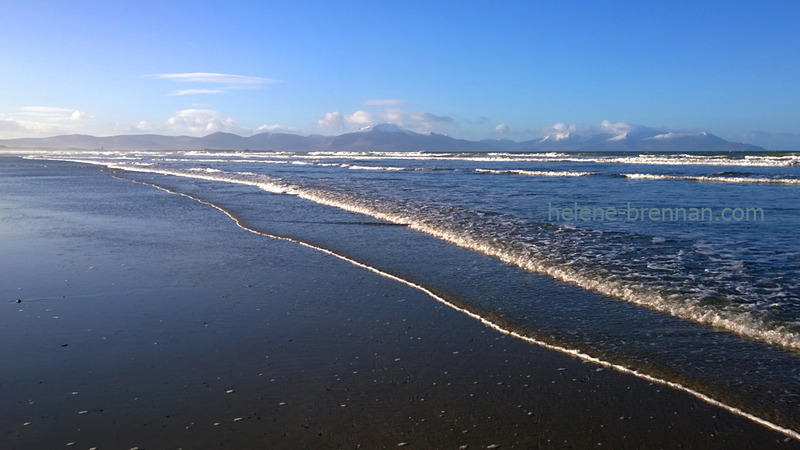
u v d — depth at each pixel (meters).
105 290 7.93
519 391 4.64
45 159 80.62
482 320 6.50
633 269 8.33
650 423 4.10
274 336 6.03
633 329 6.00
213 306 7.16
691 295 6.91
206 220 15.25
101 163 63.41
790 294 6.85
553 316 6.52
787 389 4.54
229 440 3.89
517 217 14.14
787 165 42.06
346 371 5.09
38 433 4.00
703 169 38.84
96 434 3.98
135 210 17.61
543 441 3.87
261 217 15.64
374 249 10.79
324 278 8.62
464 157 76.81
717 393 4.52
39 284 8.25
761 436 3.90
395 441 3.88
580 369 5.06
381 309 7.00
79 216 16.11
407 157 83.25
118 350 5.61
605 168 42.66
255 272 9.04
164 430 4.03
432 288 7.89
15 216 16.14
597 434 3.96
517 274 8.54
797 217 14.16
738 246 10.12
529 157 71.94
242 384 4.81
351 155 103.00
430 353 5.52
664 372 4.93
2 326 6.37
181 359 5.38
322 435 3.96
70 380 4.90
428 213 15.08
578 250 9.82
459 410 4.33
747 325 5.84
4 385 4.80
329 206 18.06
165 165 55.62
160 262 9.80
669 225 12.78
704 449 3.77
